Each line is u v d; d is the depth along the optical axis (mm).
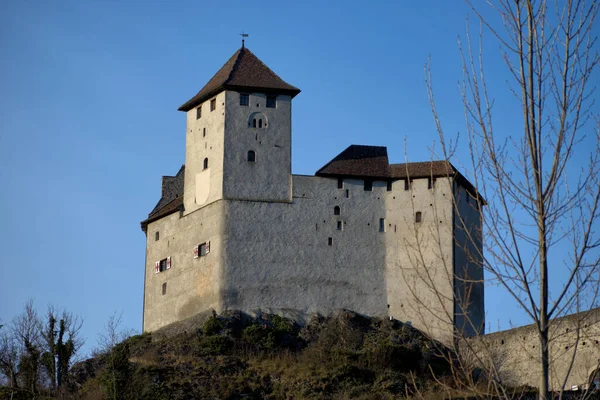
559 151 53438
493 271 53281
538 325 52062
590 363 162250
